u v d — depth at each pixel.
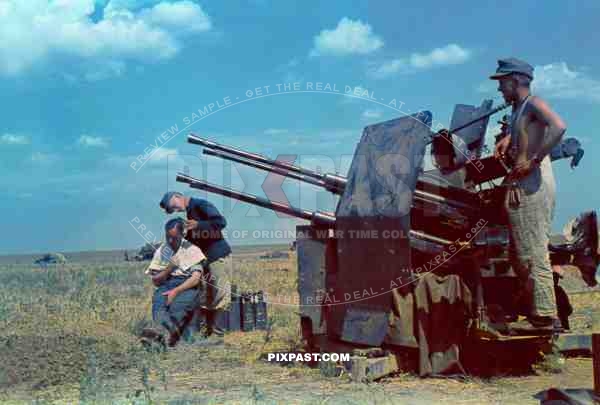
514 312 9.16
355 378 8.45
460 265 8.88
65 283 21.30
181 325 11.36
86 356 9.60
